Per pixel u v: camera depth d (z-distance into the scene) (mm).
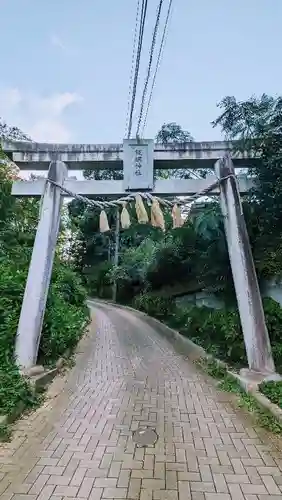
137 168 8125
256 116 7844
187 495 3479
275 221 7992
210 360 9250
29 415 5598
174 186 8188
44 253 7930
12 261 9664
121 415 5699
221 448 4551
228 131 8227
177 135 16453
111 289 34375
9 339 7152
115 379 7988
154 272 18719
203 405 6246
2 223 11055
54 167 8297
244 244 7824
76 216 33656
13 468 3947
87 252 36594
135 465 4070
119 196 8406
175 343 13367
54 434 4902
